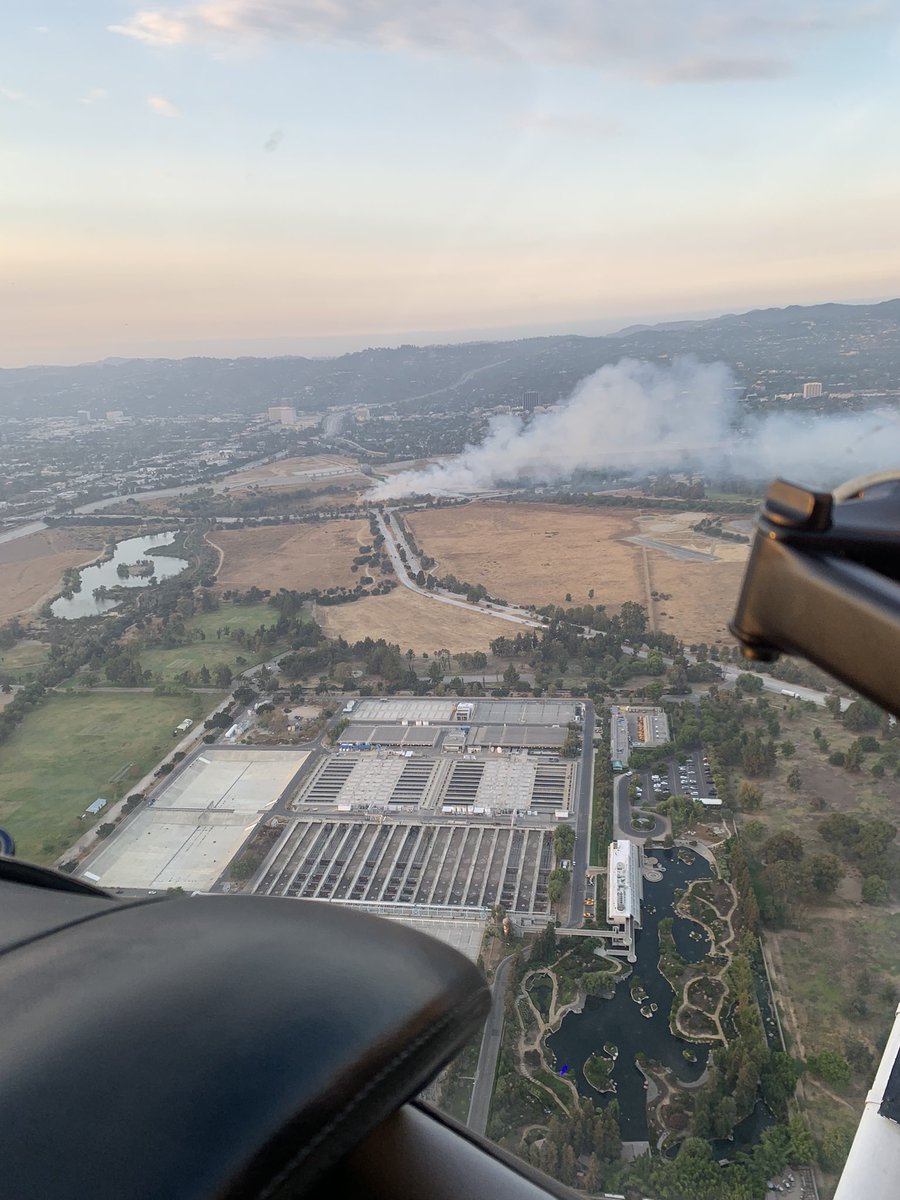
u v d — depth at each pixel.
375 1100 0.54
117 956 0.67
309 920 0.72
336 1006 0.58
